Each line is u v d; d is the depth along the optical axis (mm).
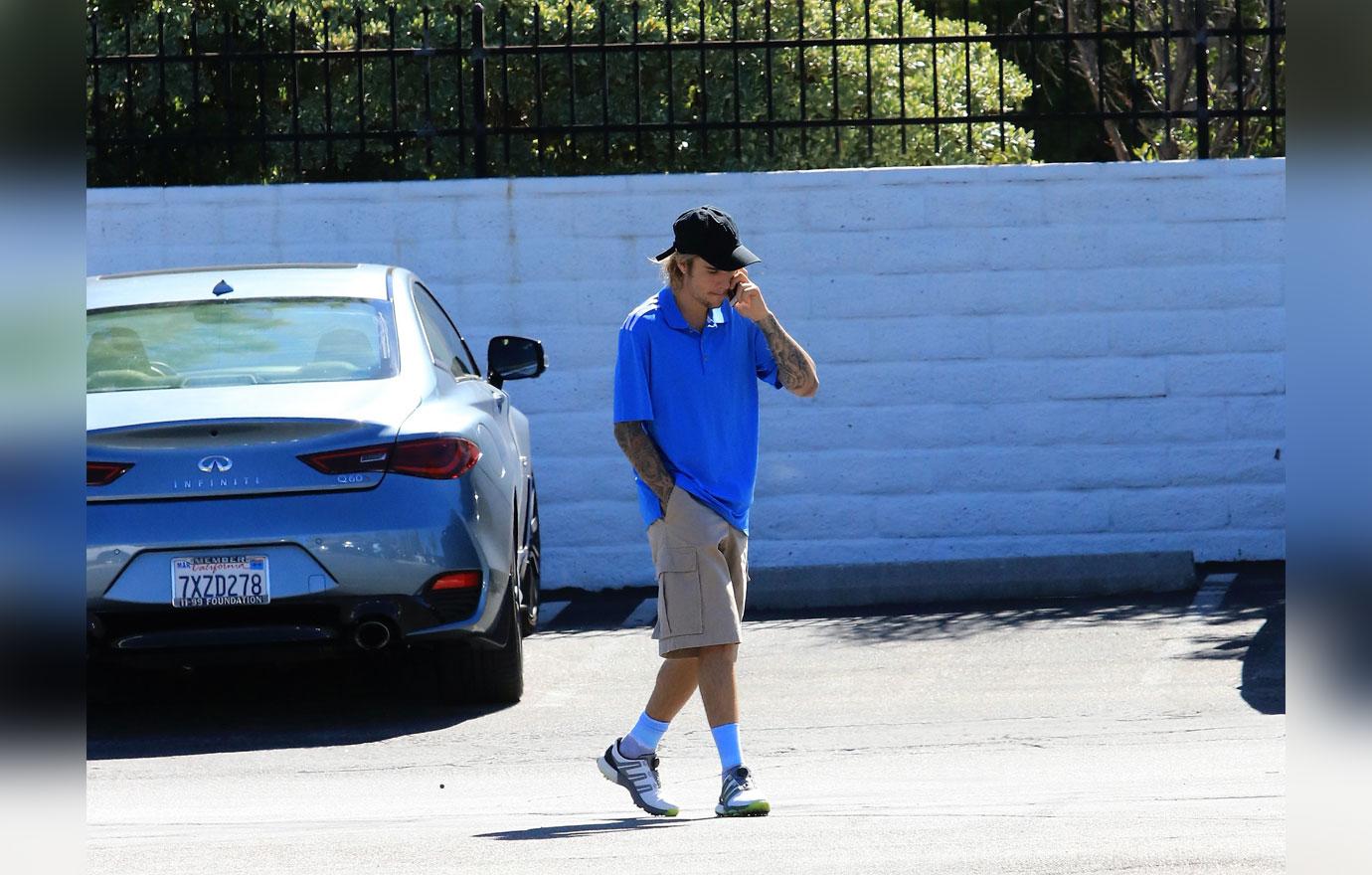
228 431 25391
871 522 40781
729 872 16922
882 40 40938
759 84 51812
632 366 20484
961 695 28547
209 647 25406
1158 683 28875
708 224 20203
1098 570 38375
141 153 50656
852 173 40469
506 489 28609
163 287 30344
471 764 24734
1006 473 40812
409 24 52531
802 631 35312
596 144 51906
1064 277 40594
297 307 29516
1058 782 21969
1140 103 71625
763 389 40781
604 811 21234
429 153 42250
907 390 40719
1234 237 40500
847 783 22625
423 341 29328
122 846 19297
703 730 26875
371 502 25703
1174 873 16344
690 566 20391
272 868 17891
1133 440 40781
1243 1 64812
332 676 31656
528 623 35906
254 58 41844
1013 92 56844
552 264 40781
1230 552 40844
